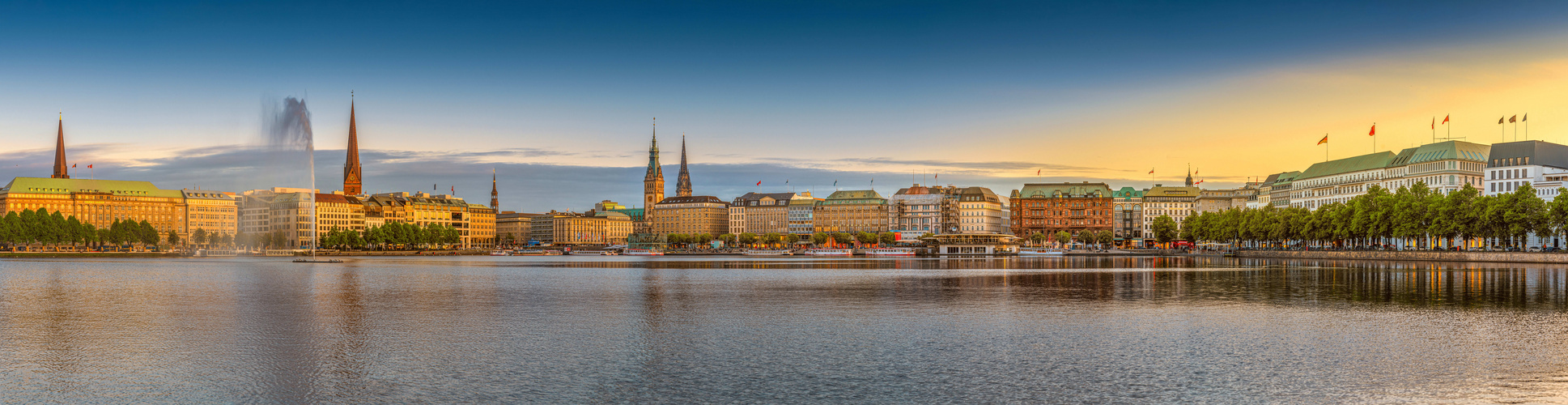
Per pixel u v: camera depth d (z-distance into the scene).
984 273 151.88
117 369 52.03
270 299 94.25
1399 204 191.12
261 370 51.72
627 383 48.19
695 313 79.56
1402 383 47.16
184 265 193.88
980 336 64.44
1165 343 60.53
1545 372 49.69
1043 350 58.19
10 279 129.75
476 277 139.75
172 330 67.94
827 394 45.53
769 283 122.12
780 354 56.97
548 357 55.88
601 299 94.25
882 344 60.81
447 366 52.84
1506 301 86.81
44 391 46.47
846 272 158.00
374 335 65.62
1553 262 161.75
